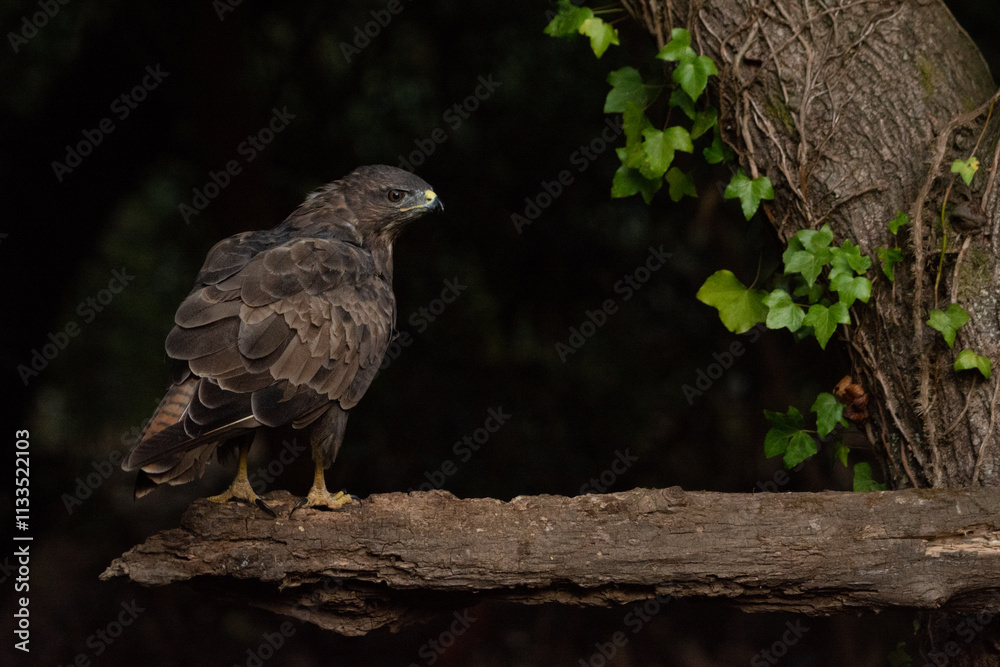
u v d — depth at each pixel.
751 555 4.96
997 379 5.39
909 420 5.62
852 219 5.70
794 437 6.15
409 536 5.08
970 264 5.48
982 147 5.55
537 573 5.04
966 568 4.89
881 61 5.71
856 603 4.98
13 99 12.30
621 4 6.51
